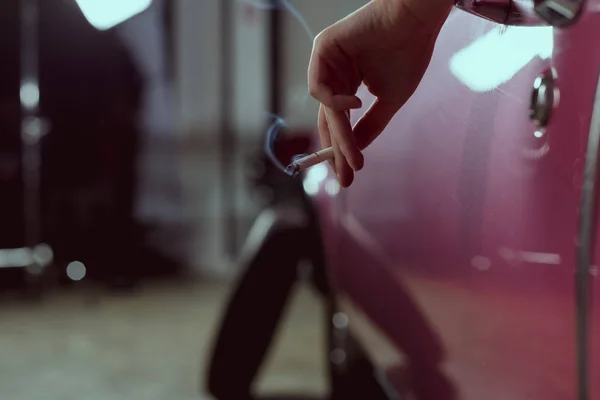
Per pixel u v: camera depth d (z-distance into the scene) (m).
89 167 4.21
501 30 0.60
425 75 0.83
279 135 1.68
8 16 4.00
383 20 0.54
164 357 2.56
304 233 1.88
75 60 4.12
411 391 0.94
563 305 0.47
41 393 2.17
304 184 1.81
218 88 4.41
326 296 1.88
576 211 0.45
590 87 0.44
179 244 4.39
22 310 3.39
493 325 0.61
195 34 4.34
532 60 0.53
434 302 0.80
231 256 4.43
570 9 0.45
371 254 1.15
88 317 3.23
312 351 2.64
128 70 4.23
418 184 0.85
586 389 0.43
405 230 0.92
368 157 1.13
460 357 0.71
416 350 0.90
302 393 2.14
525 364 0.53
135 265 4.28
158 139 4.34
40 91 4.10
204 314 3.27
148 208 4.34
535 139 0.51
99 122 4.21
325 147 0.63
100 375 2.35
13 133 4.10
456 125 0.71
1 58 4.03
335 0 1.76
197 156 4.42
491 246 0.61
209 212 4.45
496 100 0.60
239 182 4.44
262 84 4.30
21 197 4.12
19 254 3.81
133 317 3.22
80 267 4.18
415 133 0.86
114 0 4.14
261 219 2.01
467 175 0.67
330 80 0.57
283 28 3.96
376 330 1.17
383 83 0.57
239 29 4.36
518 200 0.55
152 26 4.26
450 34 0.76
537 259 0.51
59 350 2.67
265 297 1.92
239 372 1.91
